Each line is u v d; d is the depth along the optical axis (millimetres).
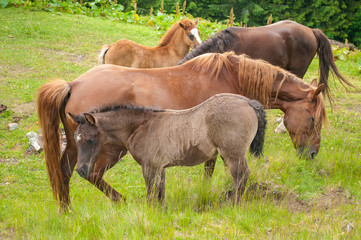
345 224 5566
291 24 9391
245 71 6664
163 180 5887
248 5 38281
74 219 5492
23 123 10516
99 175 6309
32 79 13297
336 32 38438
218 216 5688
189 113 5711
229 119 5508
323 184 7227
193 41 12133
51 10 21906
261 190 6680
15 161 8859
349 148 9016
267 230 5270
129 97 6082
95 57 16000
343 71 16562
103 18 23219
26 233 5184
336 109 12133
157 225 5129
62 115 6211
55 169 6152
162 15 23234
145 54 11844
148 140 5773
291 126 7148
